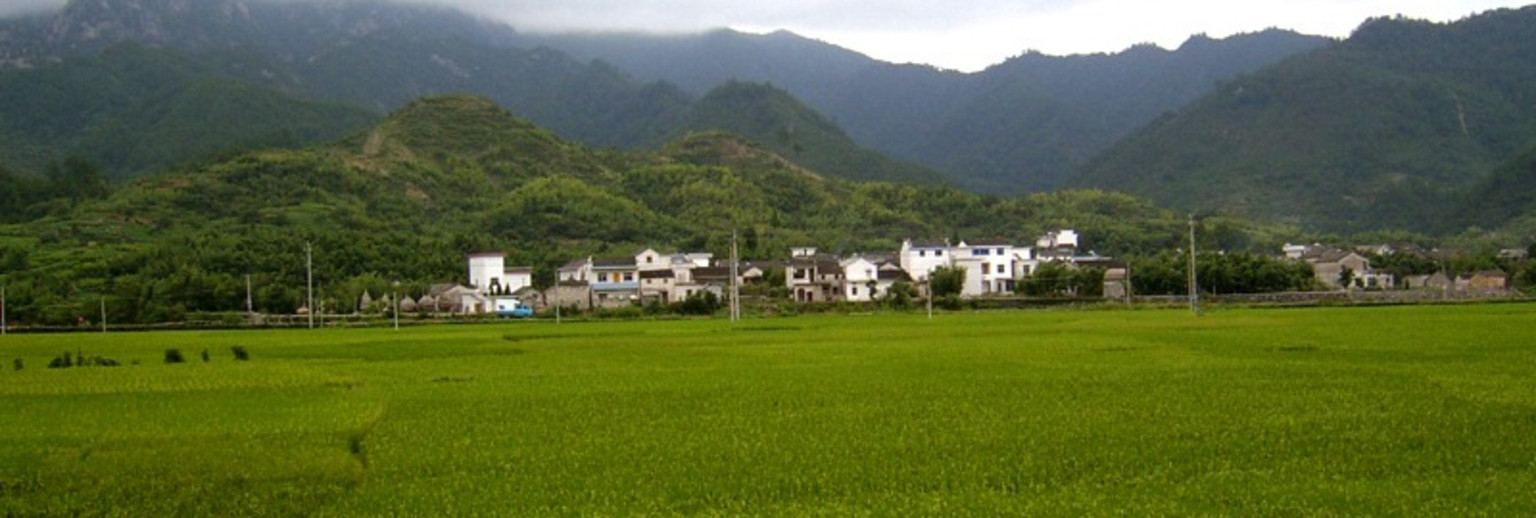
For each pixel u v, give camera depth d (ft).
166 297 422.00
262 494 90.02
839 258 576.20
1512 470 90.27
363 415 130.82
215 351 247.09
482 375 176.96
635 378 166.30
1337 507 79.10
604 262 523.29
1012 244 595.47
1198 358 181.16
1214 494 83.30
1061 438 105.60
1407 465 92.12
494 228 639.76
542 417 126.00
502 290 500.74
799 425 116.57
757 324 326.03
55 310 397.39
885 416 121.39
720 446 105.40
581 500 85.35
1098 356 188.65
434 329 339.98
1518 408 118.93
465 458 102.17
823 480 90.12
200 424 126.52
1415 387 136.67
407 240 554.46
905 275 526.16
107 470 99.91
